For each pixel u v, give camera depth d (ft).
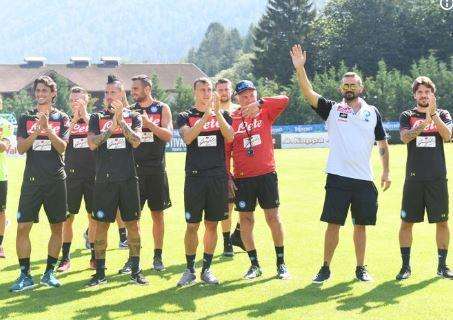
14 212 43.27
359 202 22.26
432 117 22.11
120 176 22.62
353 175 22.22
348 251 27.63
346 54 251.60
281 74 249.34
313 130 143.13
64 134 23.08
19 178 66.95
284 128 143.74
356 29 252.01
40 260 27.63
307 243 29.66
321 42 256.93
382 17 250.57
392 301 19.90
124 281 23.38
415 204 22.90
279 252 23.61
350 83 22.22
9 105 221.66
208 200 22.63
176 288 22.21
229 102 26.08
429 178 22.66
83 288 22.40
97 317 18.81
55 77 232.73
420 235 30.76
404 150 101.86
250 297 20.77
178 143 125.08
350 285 22.00
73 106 27.17
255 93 23.90
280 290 21.58
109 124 22.85
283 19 255.91
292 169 70.64
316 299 20.35
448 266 24.25
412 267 24.40
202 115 23.04
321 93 199.82
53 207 22.71
